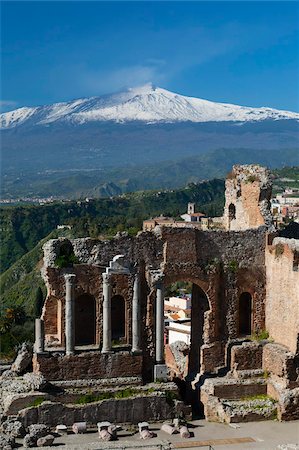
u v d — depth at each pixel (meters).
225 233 55.81
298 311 51.53
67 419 47.75
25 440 44.41
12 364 54.50
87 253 51.72
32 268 170.50
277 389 51.97
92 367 50.69
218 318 55.94
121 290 52.34
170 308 124.62
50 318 54.50
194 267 54.56
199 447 44.72
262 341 55.34
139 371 51.62
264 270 57.00
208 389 52.59
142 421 49.56
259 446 45.03
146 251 53.09
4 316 109.50
